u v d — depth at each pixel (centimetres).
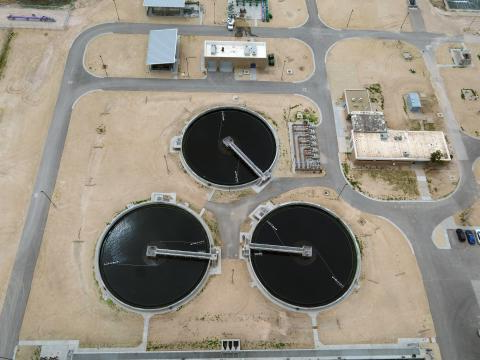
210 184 9831
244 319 8406
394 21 13100
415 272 9106
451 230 9644
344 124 10969
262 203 9725
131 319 8288
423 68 12156
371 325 8488
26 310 8275
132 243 9038
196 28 12450
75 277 8650
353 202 9862
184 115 10838
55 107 10762
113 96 11025
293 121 10906
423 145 10512
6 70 11312
